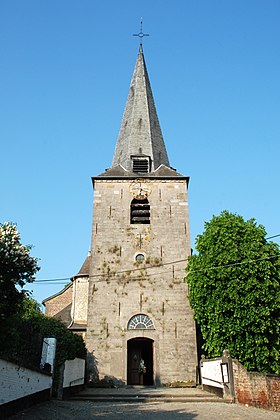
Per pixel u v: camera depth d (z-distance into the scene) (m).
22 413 12.13
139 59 37.47
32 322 16.88
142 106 34.12
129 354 27.19
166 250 26.98
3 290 13.58
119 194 28.58
